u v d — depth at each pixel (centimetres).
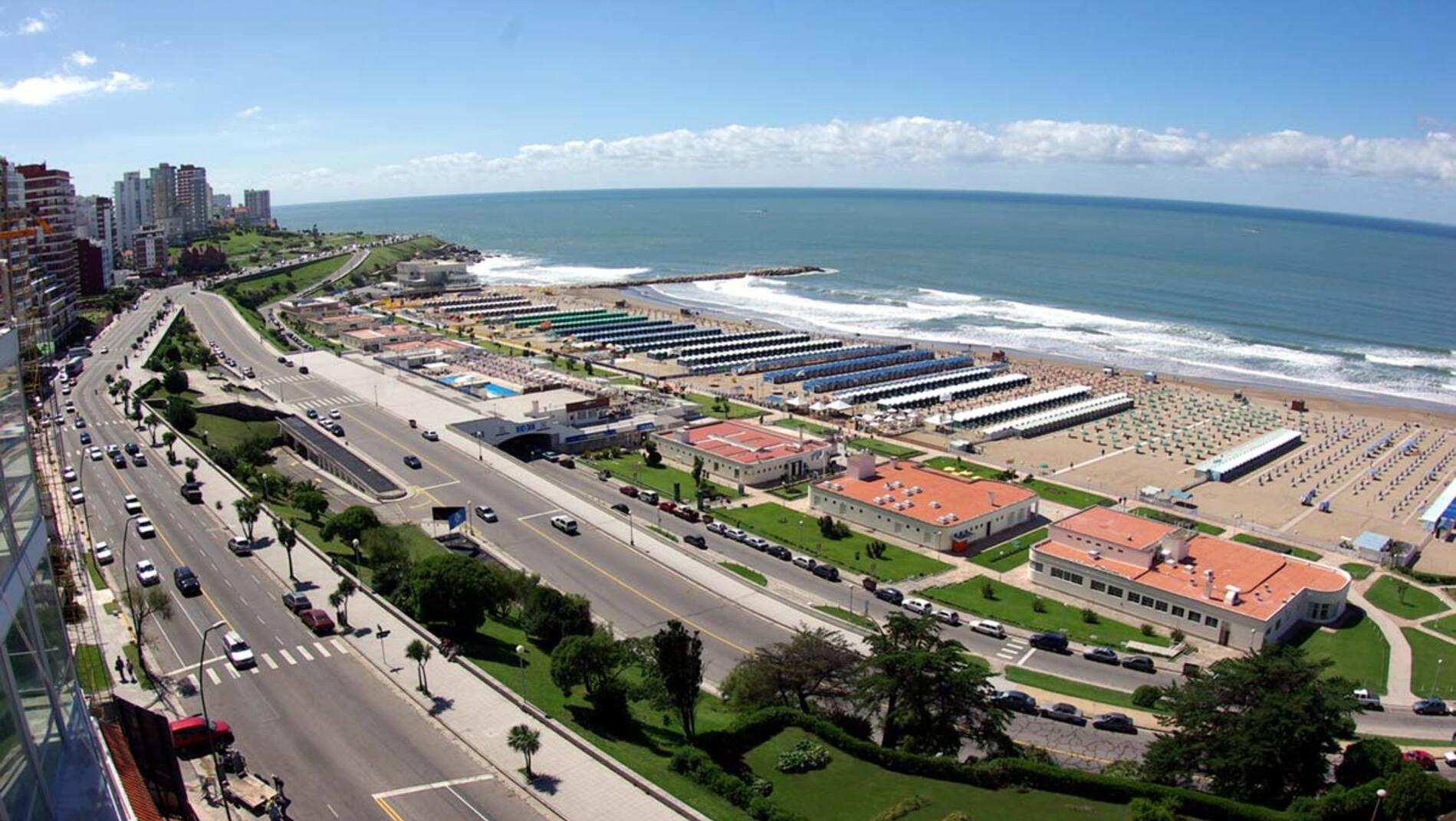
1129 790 8444
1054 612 14612
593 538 16212
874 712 10044
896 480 19525
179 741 8544
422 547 14900
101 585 12488
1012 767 8794
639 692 10481
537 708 9619
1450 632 14312
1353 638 13988
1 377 4547
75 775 4934
